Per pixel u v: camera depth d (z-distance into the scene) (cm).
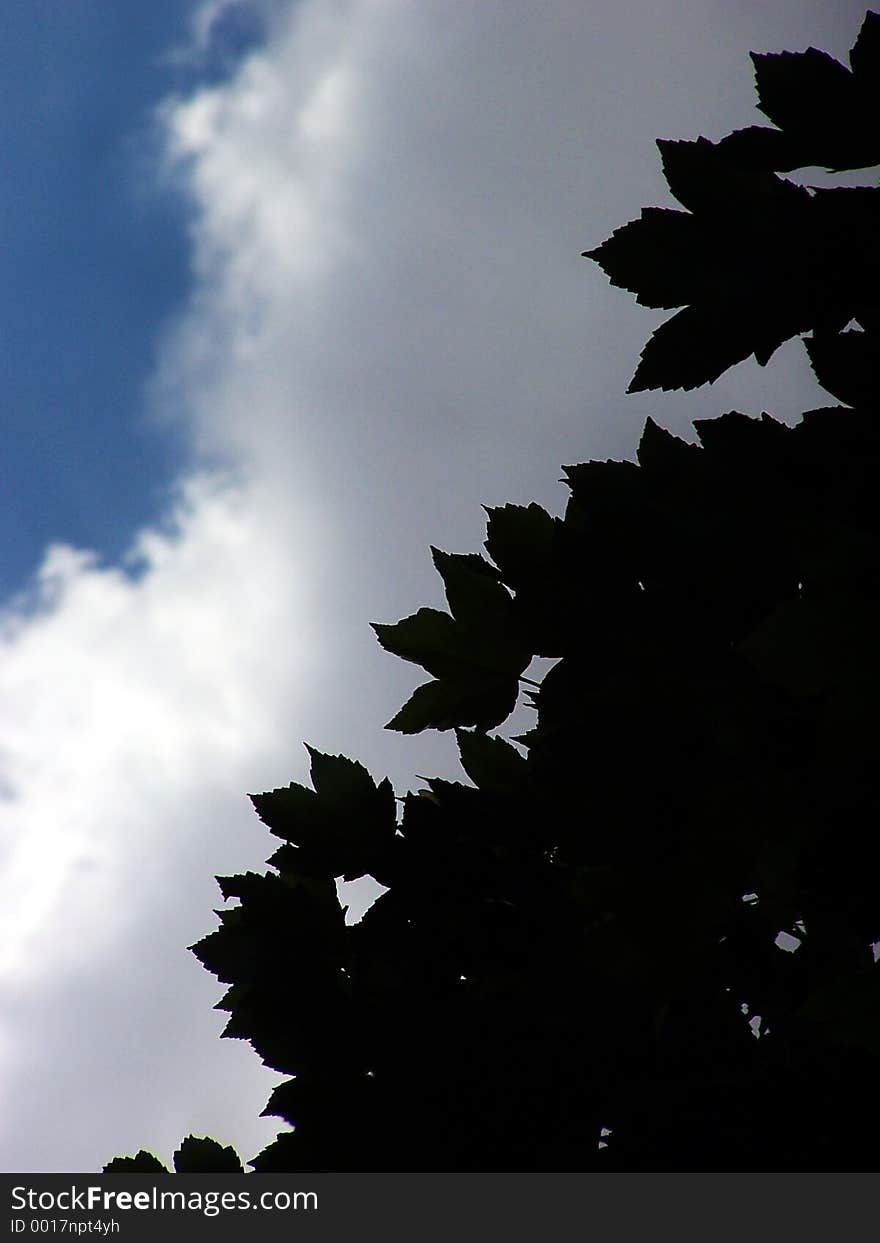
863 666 245
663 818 250
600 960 249
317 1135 258
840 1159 252
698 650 253
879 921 247
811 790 248
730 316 252
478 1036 258
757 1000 257
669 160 253
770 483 254
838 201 251
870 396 252
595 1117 255
